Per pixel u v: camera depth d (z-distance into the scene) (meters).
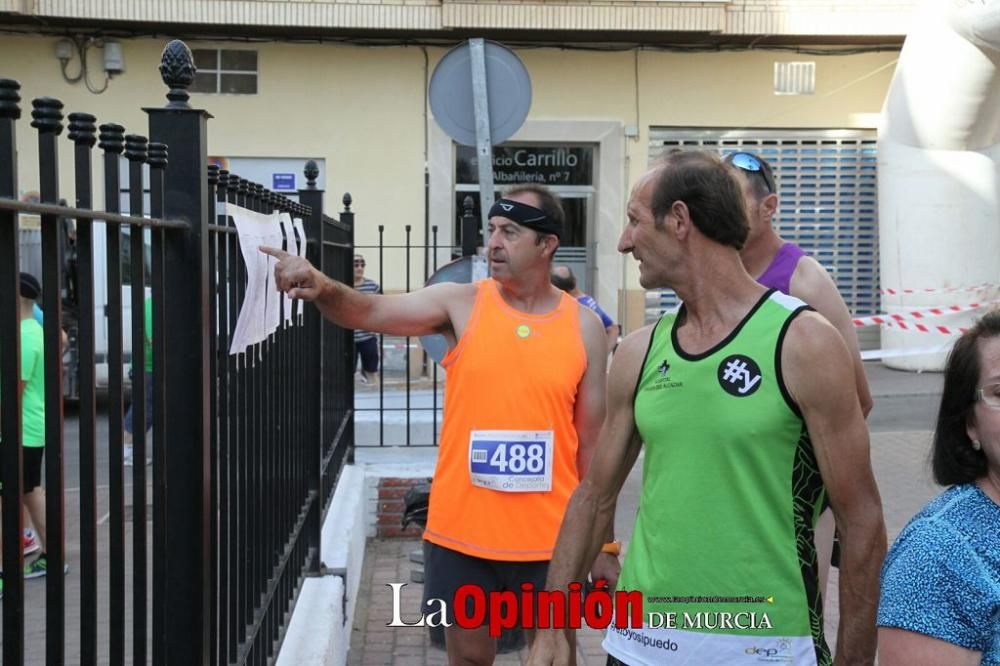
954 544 1.90
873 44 14.20
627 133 13.95
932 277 13.21
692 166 2.35
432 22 12.97
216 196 2.81
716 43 13.98
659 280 2.39
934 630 1.87
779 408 2.24
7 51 12.92
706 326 2.36
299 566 4.55
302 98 13.40
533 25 12.98
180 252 2.41
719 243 2.33
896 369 13.72
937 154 13.05
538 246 3.62
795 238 14.65
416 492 5.79
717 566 2.29
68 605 5.04
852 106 14.34
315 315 5.04
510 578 3.65
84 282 1.89
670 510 2.33
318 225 5.11
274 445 3.91
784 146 14.40
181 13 12.59
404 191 13.56
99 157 11.52
